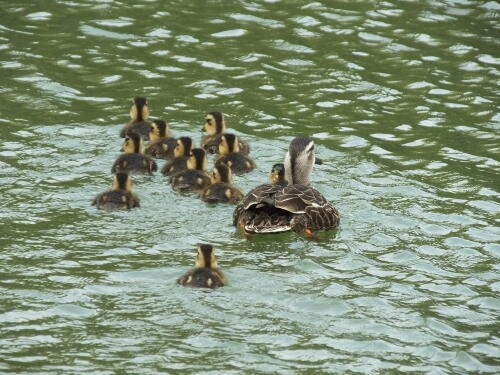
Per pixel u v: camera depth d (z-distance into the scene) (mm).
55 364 12234
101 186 17516
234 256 15438
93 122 20141
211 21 25281
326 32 24781
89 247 15391
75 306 13625
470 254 15695
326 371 12367
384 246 15930
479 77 22750
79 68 22594
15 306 13562
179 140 18781
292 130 20234
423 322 13633
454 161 19062
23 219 16156
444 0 26766
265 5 26359
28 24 24812
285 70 22891
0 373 11969
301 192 16516
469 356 12828
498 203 17422
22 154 18484
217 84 22125
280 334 13164
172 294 14055
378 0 26766
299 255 15570
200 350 12695
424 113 21078
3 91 21203
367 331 13352
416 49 24016
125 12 25766
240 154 18875
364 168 18672
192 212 16938
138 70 22641
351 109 21219
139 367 12258
